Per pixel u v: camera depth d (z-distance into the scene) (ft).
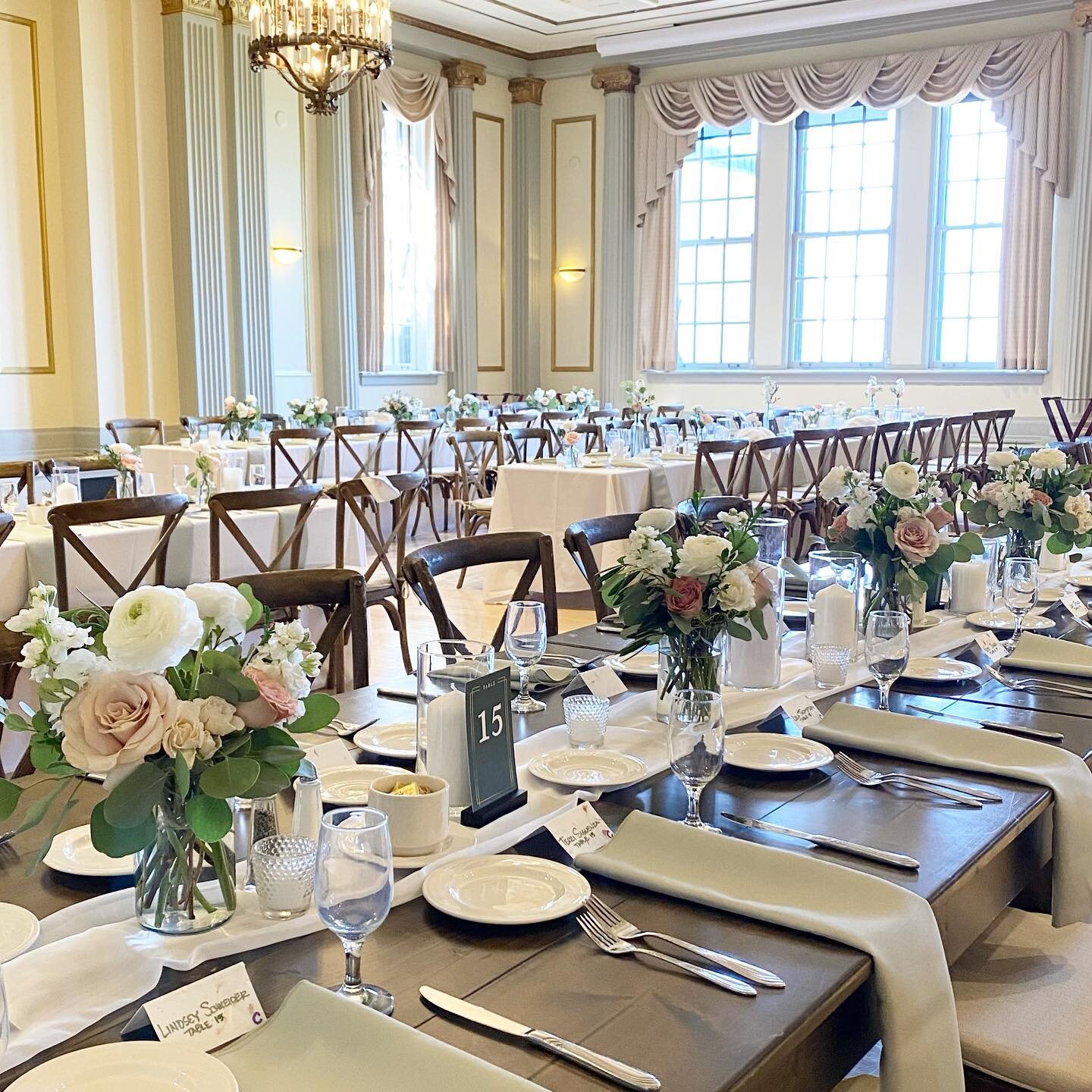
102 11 26.22
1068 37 30.12
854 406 34.24
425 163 35.12
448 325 36.19
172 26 26.91
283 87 30.42
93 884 4.31
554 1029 3.34
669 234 36.14
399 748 5.80
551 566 9.69
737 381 35.96
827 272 34.58
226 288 28.58
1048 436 31.65
